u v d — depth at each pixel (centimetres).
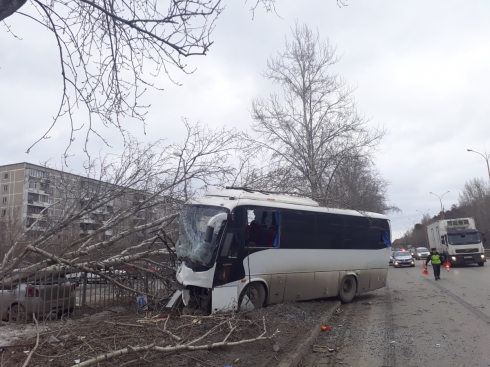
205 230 1029
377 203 3575
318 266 1281
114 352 519
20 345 614
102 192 1085
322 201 1517
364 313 1217
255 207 1120
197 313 970
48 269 942
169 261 1173
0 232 1775
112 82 625
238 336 751
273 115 2722
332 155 2545
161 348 561
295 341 792
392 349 774
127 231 1087
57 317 936
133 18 609
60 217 1080
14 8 463
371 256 1505
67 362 551
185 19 589
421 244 11338
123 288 1048
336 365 691
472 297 1413
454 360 681
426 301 1387
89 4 577
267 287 1123
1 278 920
